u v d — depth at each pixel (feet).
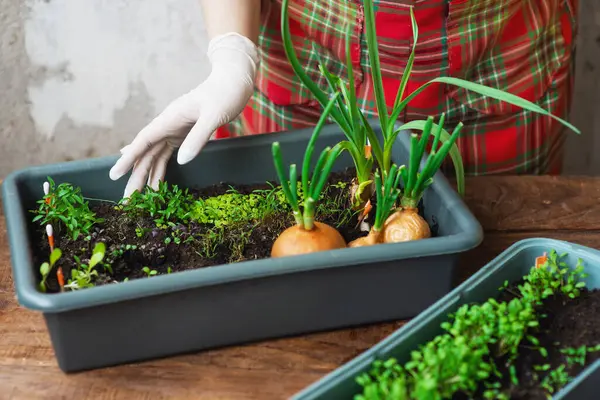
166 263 3.82
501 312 3.20
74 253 3.81
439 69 4.81
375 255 3.34
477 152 5.20
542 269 3.50
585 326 3.32
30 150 7.93
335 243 3.61
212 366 3.43
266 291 3.37
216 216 4.07
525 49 4.97
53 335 3.25
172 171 4.29
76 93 7.68
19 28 7.29
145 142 4.14
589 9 7.21
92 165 4.09
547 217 4.32
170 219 4.07
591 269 3.53
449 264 3.48
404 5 4.55
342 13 4.70
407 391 2.92
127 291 3.15
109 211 4.13
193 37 7.47
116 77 7.64
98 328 3.27
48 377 3.38
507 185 4.57
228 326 3.44
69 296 3.11
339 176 4.37
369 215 4.05
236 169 4.31
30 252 3.43
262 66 5.03
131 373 3.40
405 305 3.59
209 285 3.25
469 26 4.71
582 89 7.55
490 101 5.00
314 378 3.37
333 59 4.92
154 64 7.59
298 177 4.37
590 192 4.50
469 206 4.42
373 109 4.90
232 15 4.51
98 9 7.27
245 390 3.32
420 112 4.95
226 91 4.23
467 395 3.03
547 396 2.99
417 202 3.79
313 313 3.51
